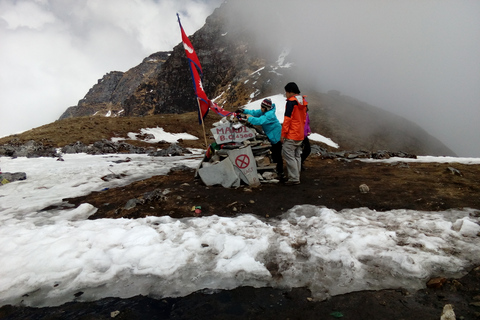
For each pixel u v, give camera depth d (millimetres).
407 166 7020
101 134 26906
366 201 4453
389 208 4141
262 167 5750
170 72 189750
